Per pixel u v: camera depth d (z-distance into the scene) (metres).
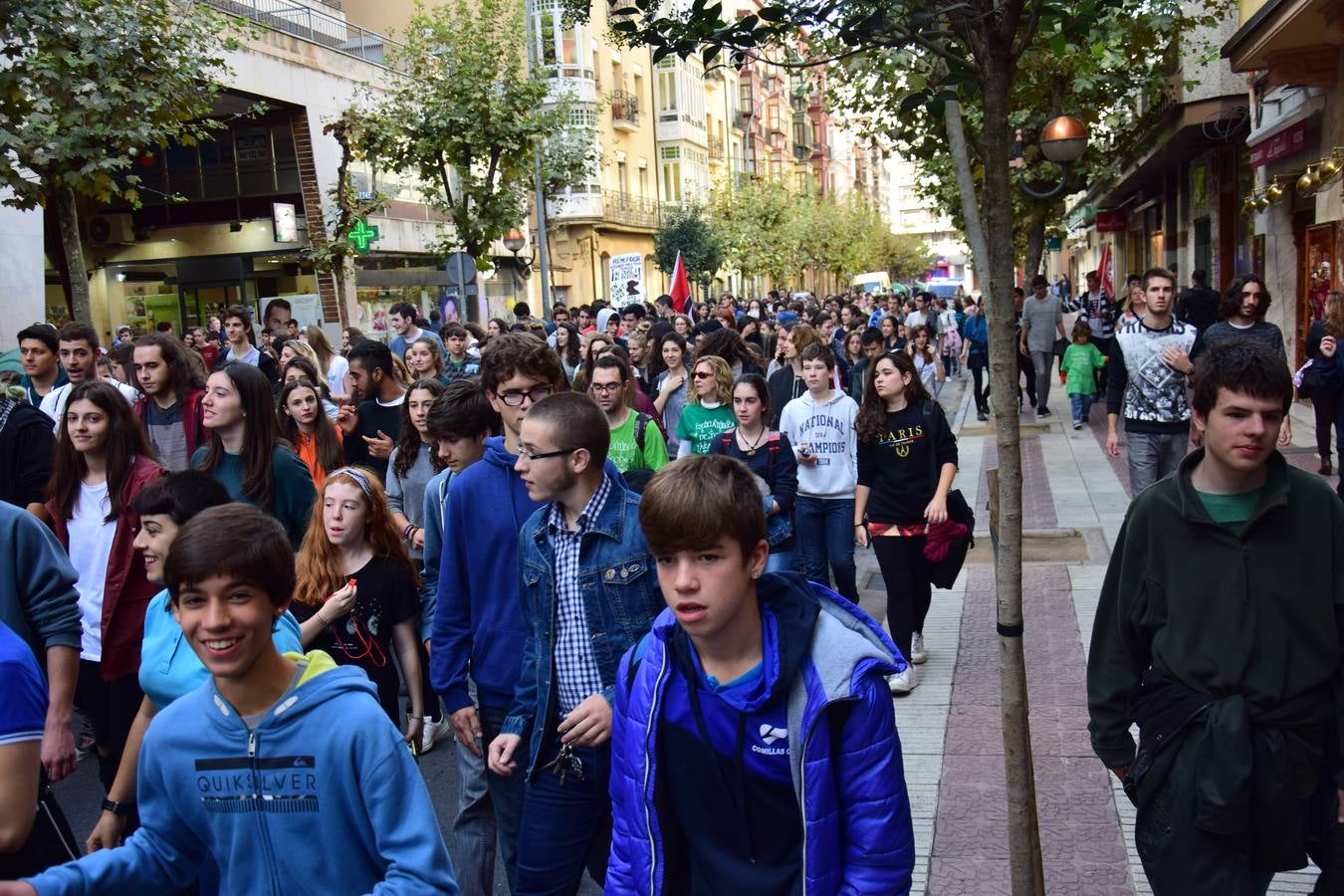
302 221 28.28
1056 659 6.64
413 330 12.83
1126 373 7.48
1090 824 4.59
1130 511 3.14
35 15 11.21
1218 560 2.94
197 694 2.56
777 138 76.50
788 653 2.37
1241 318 7.30
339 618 4.61
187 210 29.12
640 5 3.46
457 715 3.88
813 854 2.33
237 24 17.97
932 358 15.45
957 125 3.47
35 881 2.37
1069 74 15.02
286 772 2.46
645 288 49.66
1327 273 14.47
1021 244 24.12
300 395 6.84
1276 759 2.85
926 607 6.61
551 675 3.54
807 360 6.86
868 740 2.39
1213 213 22.58
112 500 4.93
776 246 50.50
